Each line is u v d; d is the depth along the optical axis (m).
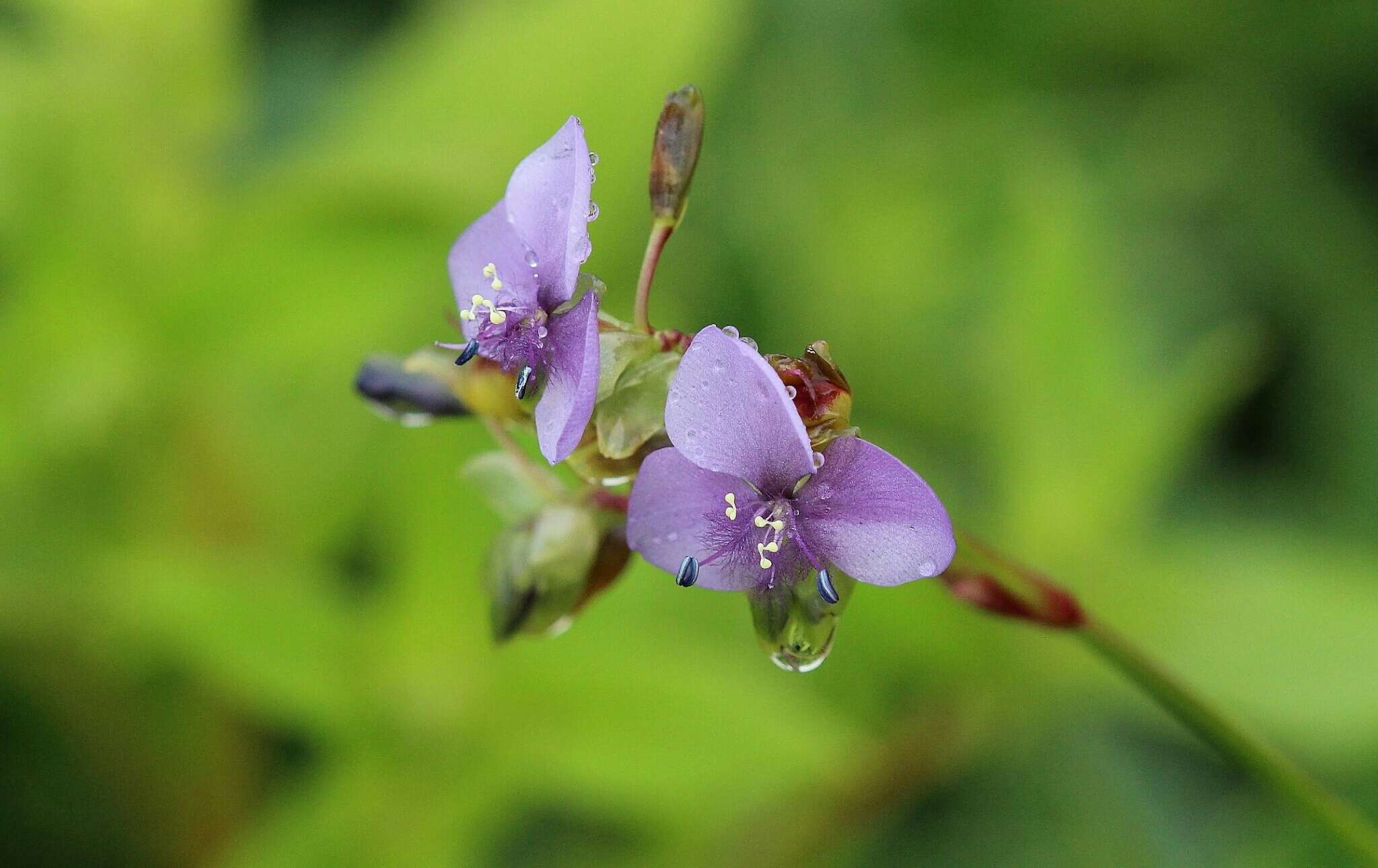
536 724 0.27
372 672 0.27
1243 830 0.29
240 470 0.29
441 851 0.27
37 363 0.28
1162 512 0.31
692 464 0.23
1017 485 0.29
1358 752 0.28
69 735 0.28
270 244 0.28
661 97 0.29
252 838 0.28
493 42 0.29
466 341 0.24
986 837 0.29
